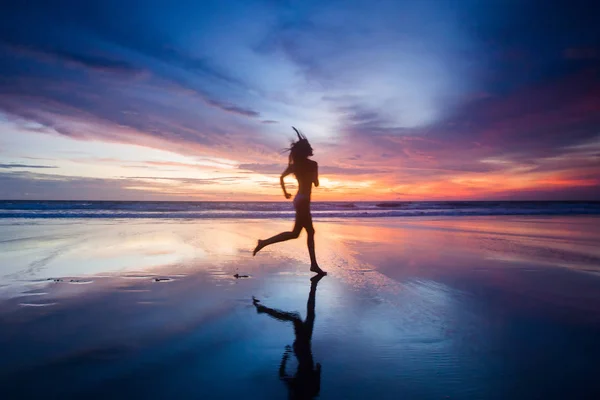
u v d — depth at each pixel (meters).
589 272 5.38
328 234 10.34
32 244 7.55
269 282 4.77
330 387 2.10
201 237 9.14
